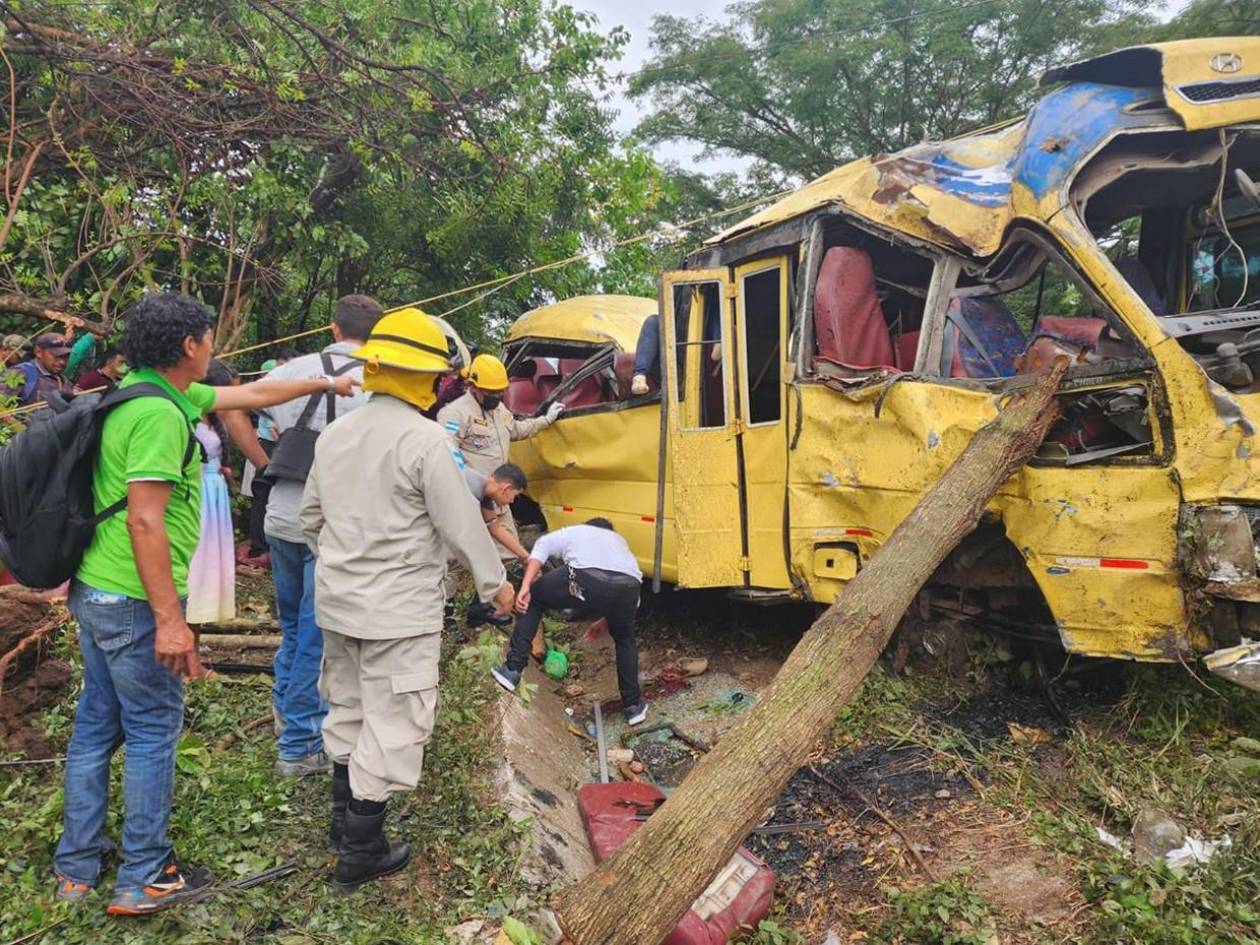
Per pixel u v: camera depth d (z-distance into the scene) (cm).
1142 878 299
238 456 779
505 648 562
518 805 363
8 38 651
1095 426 399
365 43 803
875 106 1895
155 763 284
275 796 356
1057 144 405
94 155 695
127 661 278
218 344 741
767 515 507
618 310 744
